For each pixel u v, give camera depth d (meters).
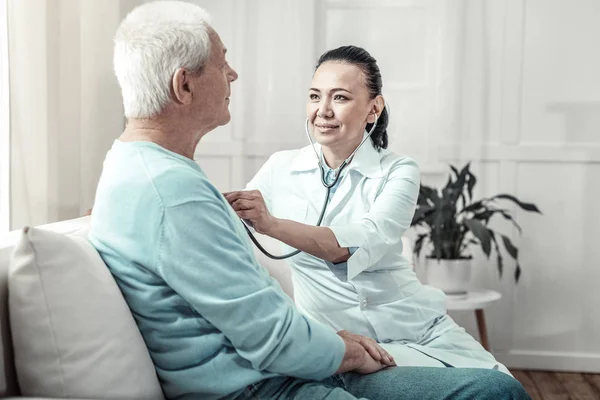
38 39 2.22
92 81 2.59
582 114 3.23
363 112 1.74
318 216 1.79
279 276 2.08
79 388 1.16
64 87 2.35
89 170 2.60
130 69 1.28
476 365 1.63
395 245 1.77
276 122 3.32
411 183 1.76
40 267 1.15
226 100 1.38
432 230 2.99
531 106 3.25
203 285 1.19
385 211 1.69
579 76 3.22
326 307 1.76
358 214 1.77
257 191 1.54
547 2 3.21
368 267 1.72
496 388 1.34
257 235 2.12
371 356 1.43
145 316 1.26
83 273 1.19
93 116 2.60
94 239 1.30
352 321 1.74
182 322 1.23
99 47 2.62
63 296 1.16
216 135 3.35
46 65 2.26
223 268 1.21
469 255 3.07
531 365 3.34
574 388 3.09
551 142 3.25
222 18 3.29
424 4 3.25
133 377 1.21
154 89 1.28
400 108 3.29
